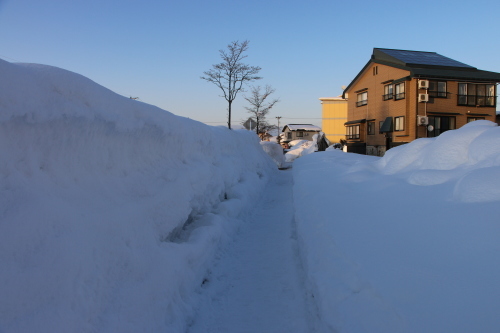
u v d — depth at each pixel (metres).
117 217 2.97
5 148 2.33
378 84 30.62
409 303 2.20
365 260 2.97
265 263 4.94
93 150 3.10
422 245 2.92
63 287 2.17
